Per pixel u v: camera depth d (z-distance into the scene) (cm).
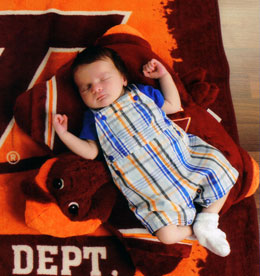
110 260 113
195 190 102
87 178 103
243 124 128
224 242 101
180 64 128
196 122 114
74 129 114
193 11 133
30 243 113
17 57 126
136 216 103
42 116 113
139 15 131
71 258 113
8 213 115
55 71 125
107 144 104
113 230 111
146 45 121
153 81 114
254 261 113
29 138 119
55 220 102
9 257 113
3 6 129
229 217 115
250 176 112
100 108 106
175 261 111
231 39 135
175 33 131
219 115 124
